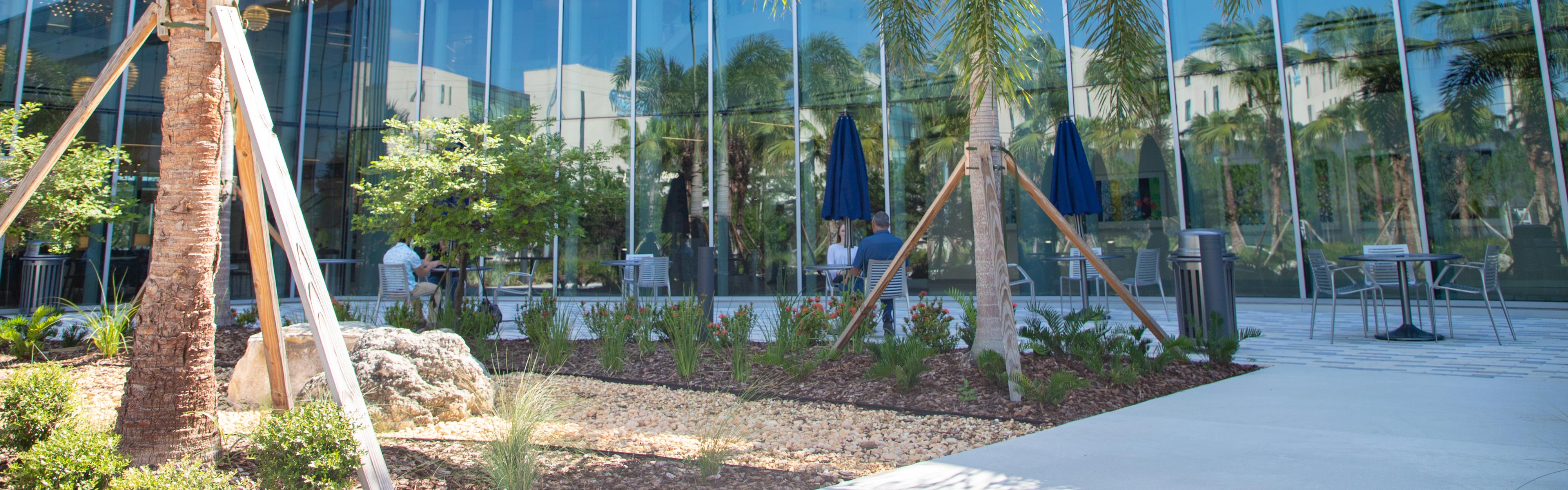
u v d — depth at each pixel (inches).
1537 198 371.9
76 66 508.7
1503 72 382.6
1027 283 489.7
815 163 528.1
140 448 117.0
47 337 260.5
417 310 312.7
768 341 241.4
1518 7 381.1
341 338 104.7
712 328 240.7
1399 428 139.5
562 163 316.2
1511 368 205.6
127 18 528.7
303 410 98.0
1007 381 169.2
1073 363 195.3
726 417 160.2
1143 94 235.5
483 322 276.4
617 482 114.4
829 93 530.0
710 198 546.0
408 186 289.6
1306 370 208.2
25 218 329.7
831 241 519.5
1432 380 189.0
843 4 532.7
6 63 486.6
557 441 139.9
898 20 230.8
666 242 550.3
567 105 579.5
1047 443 133.7
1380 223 406.3
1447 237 391.2
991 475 115.3
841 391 183.9
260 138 108.1
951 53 186.4
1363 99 413.1
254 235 123.6
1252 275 434.6
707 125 551.8
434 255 342.3
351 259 588.7
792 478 117.3
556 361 238.1
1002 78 177.9
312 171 584.4
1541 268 369.1
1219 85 446.9
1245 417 150.5
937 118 508.1
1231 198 440.8
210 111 125.3
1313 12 427.2
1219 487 107.2
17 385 117.7
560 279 563.2
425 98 601.0
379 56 604.4
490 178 296.5
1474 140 387.2
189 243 123.3
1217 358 203.5
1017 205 493.4
